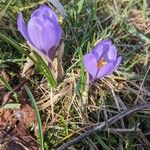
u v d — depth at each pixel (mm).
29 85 221
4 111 206
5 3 247
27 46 234
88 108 216
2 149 195
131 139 203
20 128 203
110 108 219
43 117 211
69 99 216
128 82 230
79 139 193
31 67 224
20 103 210
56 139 203
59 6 237
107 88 225
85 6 259
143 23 272
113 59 198
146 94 227
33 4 253
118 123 212
